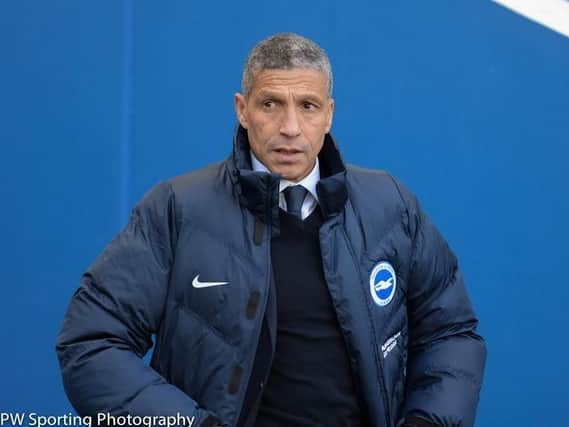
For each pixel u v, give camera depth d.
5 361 5.34
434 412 3.55
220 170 3.64
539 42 5.59
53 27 5.41
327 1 5.57
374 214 3.64
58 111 5.41
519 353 5.60
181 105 5.50
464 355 3.71
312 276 3.52
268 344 3.44
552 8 5.61
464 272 5.57
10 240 5.36
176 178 3.65
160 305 3.51
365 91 5.57
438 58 5.59
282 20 5.55
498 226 5.60
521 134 5.61
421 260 3.72
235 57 5.53
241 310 3.42
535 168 5.61
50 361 5.37
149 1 5.47
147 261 3.51
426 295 3.76
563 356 5.61
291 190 3.58
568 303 5.59
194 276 3.47
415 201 3.78
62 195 5.40
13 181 5.37
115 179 5.45
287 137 3.46
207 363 3.42
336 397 3.48
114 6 5.45
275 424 3.44
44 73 5.41
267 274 3.45
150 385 3.37
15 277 5.36
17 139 5.38
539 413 5.60
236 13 5.54
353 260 3.53
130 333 3.49
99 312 3.48
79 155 5.42
